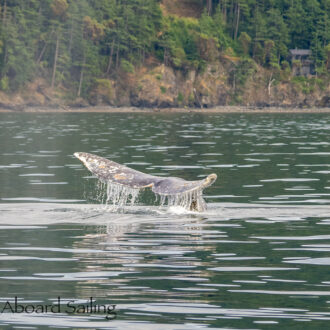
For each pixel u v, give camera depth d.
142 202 63.84
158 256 41.34
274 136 182.25
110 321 29.89
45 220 54.19
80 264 39.44
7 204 63.53
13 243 45.56
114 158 114.75
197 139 167.50
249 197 68.69
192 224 52.16
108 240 46.06
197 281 35.91
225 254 41.94
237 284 35.28
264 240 46.41
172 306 31.75
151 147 139.62
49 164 105.50
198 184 43.16
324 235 48.03
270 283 35.59
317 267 38.88
